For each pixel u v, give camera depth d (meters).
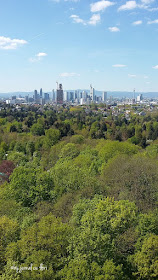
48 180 44.81
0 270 23.44
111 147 64.38
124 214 25.72
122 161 47.94
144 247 23.34
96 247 23.34
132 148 67.94
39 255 22.27
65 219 33.62
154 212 30.94
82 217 27.66
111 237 25.16
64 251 24.78
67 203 37.09
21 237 26.52
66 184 43.31
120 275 21.64
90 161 58.75
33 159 78.94
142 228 26.88
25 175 44.34
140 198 35.28
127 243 25.77
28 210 36.66
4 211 34.75
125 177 40.12
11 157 75.69
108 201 29.30
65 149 72.81
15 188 43.22
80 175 43.62
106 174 45.69
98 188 40.31
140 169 41.00
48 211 36.53
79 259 21.98
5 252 24.61
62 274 21.00
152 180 38.12
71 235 25.30
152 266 22.20
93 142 89.69
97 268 20.81
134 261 23.86
